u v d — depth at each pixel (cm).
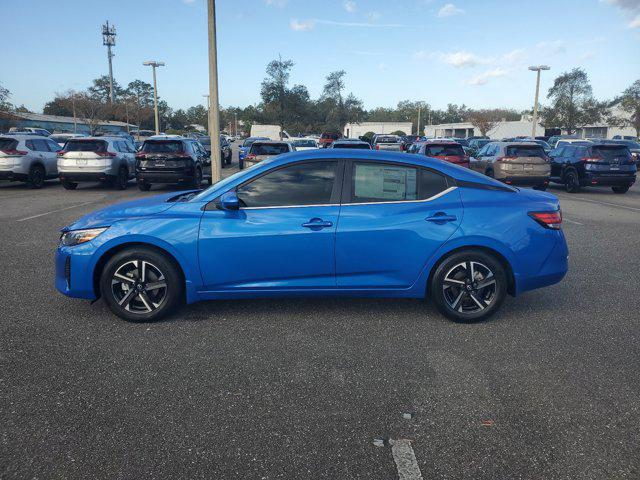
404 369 378
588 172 1590
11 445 280
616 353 409
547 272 473
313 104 6700
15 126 4925
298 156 461
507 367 382
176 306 468
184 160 1516
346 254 451
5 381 351
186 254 447
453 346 420
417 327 461
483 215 457
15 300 522
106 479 254
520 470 265
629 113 5428
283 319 476
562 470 265
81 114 6438
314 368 377
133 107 7300
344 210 452
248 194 457
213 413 314
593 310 514
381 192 461
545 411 321
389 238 451
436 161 476
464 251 460
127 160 1662
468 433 297
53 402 324
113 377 359
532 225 464
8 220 1010
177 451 276
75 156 1530
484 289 471
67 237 462
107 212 475
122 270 455
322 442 286
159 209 462
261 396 336
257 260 450
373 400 332
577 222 1066
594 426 305
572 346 423
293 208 452
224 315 484
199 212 454
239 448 280
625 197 1557
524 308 519
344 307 510
